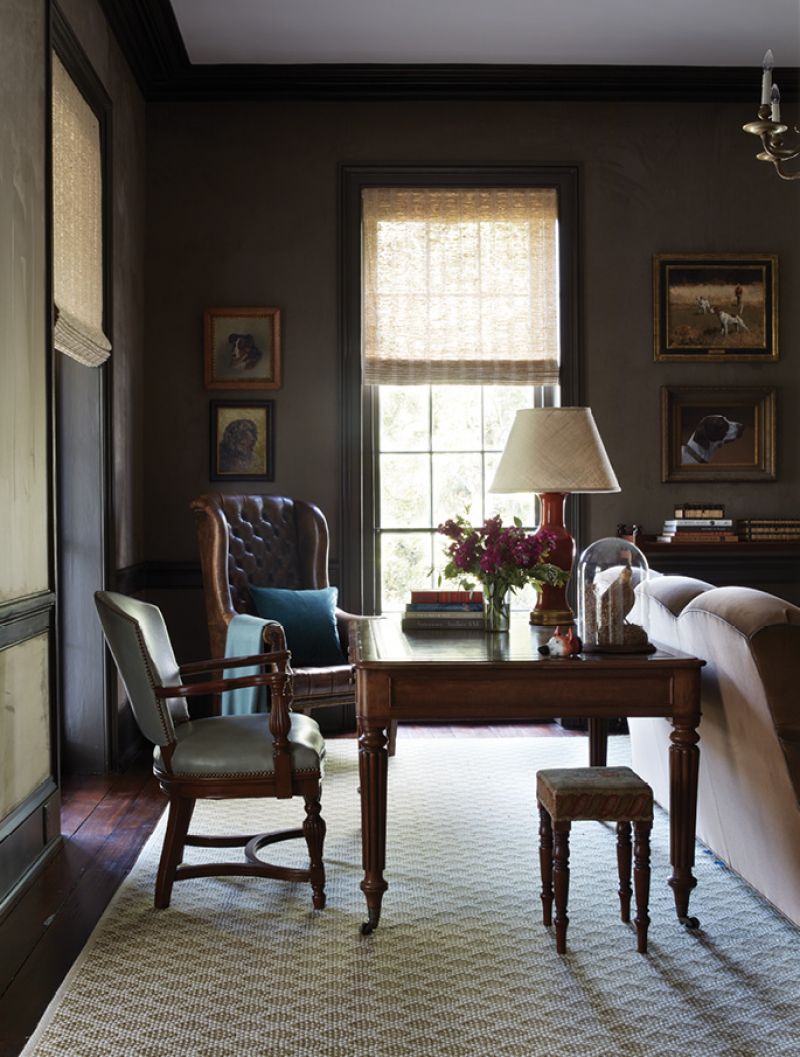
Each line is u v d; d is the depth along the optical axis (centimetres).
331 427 622
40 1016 256
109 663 509
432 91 618
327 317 621
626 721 612
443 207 627
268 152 621
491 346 628
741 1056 233
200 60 589
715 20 554
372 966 282
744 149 632
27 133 368
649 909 322
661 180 630
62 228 435
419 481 635
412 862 370
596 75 610
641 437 631
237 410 618
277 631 357
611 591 323
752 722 297
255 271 620
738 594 309
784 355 635
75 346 447
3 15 340
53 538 397
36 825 368
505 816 428
